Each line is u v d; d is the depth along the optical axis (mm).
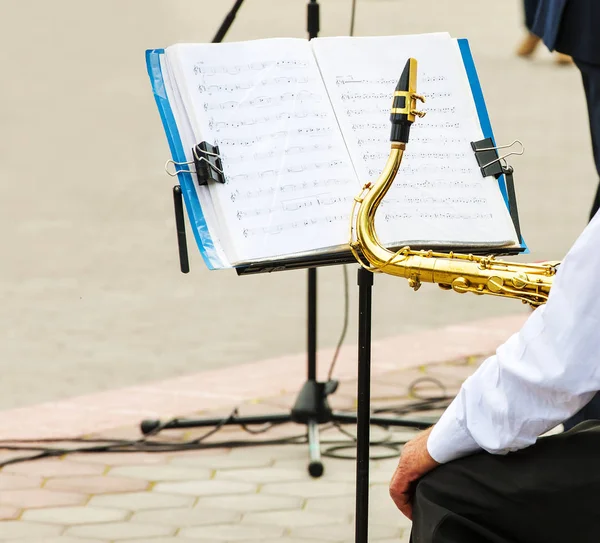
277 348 12055
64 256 15320
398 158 5645
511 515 4785
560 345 4410
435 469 5031
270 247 5875
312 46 6465
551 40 7645
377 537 7855
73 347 12070
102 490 8703
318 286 14367
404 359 11539
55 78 27938
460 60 6691
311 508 8344
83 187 18812
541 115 22781
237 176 5969
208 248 5848
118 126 23031
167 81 6141
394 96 5613
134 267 14914
